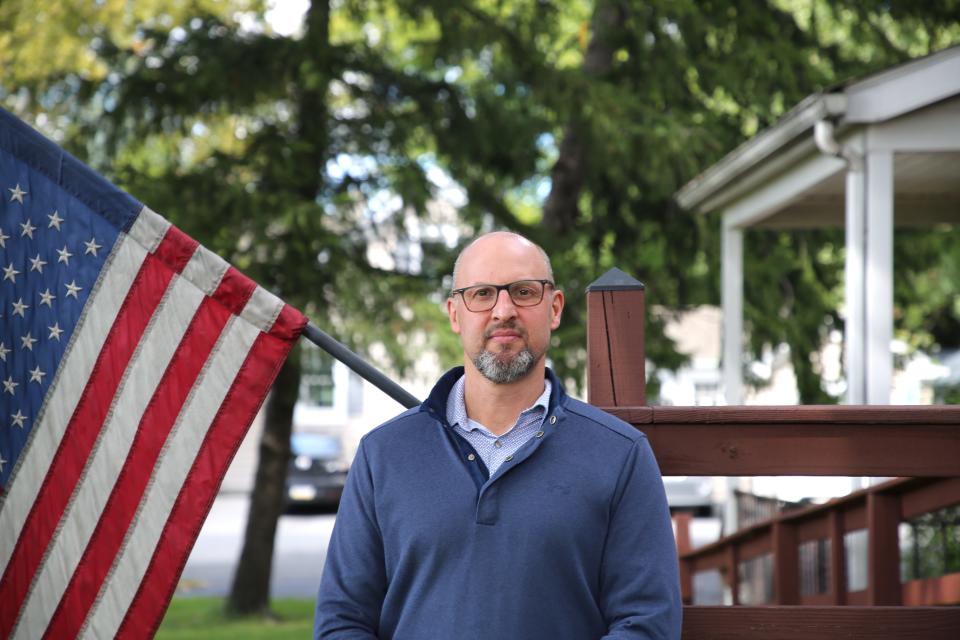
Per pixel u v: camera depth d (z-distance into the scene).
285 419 12.19
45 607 3.17
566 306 11.52
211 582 15.59
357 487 2.75
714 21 12.02
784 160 7.89
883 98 6.65
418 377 11.09
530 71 11.35
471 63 13.41
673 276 12.64
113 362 3.20
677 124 11.37
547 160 13.49
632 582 2.58
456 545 2.59
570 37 15.02
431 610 2.59
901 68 6.62
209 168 10.62
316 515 23.69
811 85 12.19
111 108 10.69
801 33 12.62
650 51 12.21
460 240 11.44
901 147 6.77
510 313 2.66
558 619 2.56
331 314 10.68
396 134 11.15
